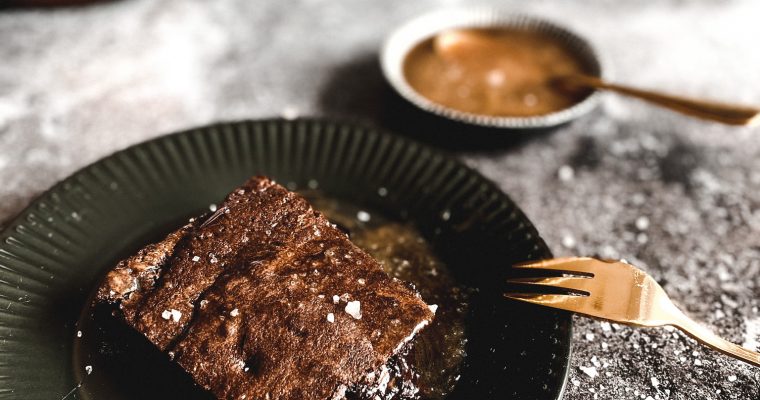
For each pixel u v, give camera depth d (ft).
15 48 1.49
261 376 0.91
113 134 1.35
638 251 1.20
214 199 1.13
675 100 1.26
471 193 1.13
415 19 1.45
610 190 1.30
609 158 1.36
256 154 1.18
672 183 1.32
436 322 1.01
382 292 0.97
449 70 1.39
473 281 1.05
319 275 0.97
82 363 0.95
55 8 1.59
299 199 1.04
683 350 1.06
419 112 1.28
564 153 1.37
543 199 1.28
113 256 1.05
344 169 1.18
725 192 1.31
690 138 1.41
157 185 1.13
